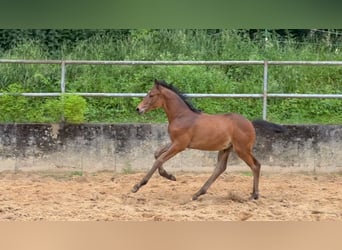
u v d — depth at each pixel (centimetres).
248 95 1528
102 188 1337
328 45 1956
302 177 1464
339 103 1695
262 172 1494
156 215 1070
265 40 1970
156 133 1496
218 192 1307
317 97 1517
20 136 1497
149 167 1500
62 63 1546
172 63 1530
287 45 1964
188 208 1145
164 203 1191
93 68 1833
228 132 1205
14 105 1543
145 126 1498
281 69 1833
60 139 1500
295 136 1492
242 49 1917
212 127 1205
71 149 1500
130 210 1118
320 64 1528
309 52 1914
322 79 1823
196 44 1947
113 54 1886
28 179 1437
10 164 1498
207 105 1688
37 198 1221
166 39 1953
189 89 1753
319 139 1491
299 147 1492
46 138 1500
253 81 1788
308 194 1287
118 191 1307
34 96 1559
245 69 1848
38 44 1941
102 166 1502
